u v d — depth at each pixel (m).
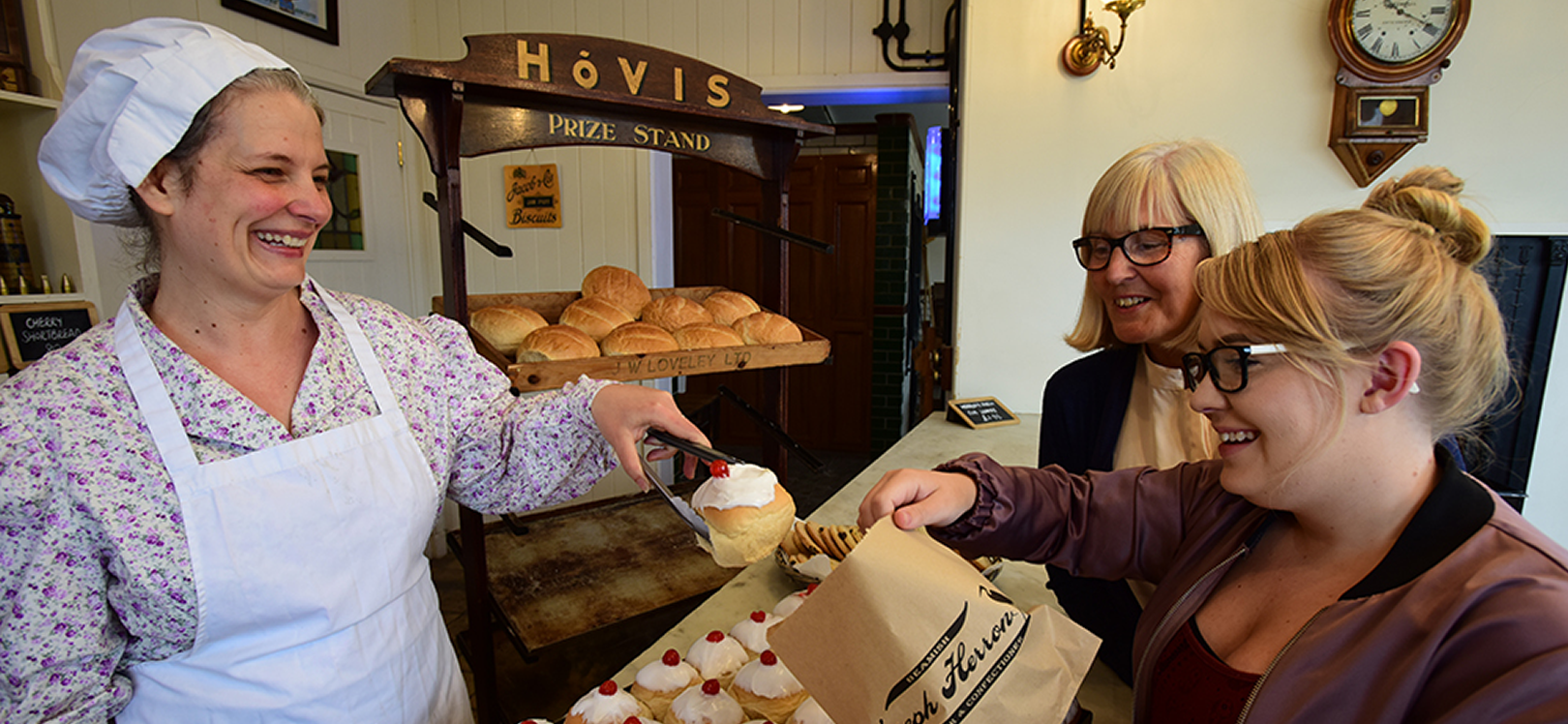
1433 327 0.58
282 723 0.92
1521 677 0.48
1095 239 1.12
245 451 0.88
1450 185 0.67
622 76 1.43
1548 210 2.40
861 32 3.21
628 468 1.06
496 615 1.56
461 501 1.25
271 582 0.89
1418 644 0.56
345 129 3.10
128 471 0.80
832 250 1.62
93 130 0.78
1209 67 2.59
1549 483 2.44
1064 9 2.68
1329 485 0.65
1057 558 1.00
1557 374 2.39
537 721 1.00
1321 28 2.49
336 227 3.08
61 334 1.78
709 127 1.63
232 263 0.83
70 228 1.79
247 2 2.65
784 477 1.78
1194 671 0.76
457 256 1.33
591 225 3.52
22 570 0.77
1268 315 0.63
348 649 0.96
